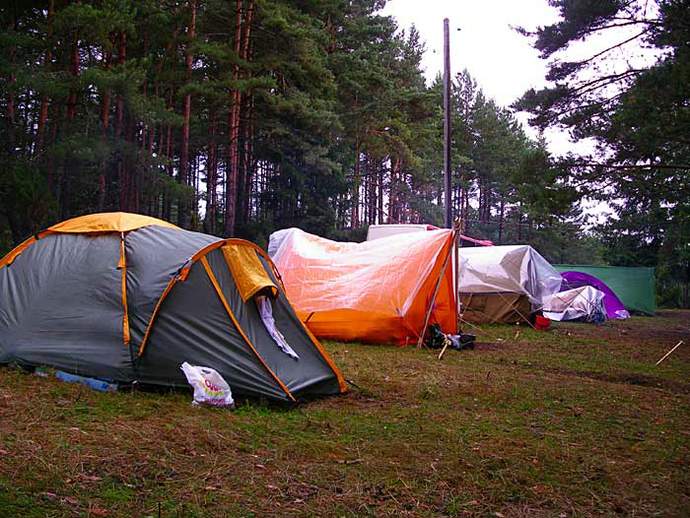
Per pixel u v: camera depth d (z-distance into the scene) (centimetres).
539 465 467
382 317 1090
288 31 2122
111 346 625
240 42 2227
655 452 516
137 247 671
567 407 665
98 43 1739
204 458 429
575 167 1477
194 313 629
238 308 638
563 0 1523
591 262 5691
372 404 631
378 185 4222
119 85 1603
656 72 1296
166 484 379
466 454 479
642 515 388
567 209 1494
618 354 1161
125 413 527
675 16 1310
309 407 601
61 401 541
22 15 1791
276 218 3350
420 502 384
